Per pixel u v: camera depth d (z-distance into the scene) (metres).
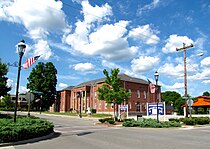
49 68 74.19
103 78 67.56
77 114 55.44
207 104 47.16
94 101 63.91
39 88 71.25
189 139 14.53
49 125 16.39
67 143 12.51
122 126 25.55
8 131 12.24
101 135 16.50
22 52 15.07
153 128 23.30
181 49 30.52
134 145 11.80
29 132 13.41
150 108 29.17
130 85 59.16
